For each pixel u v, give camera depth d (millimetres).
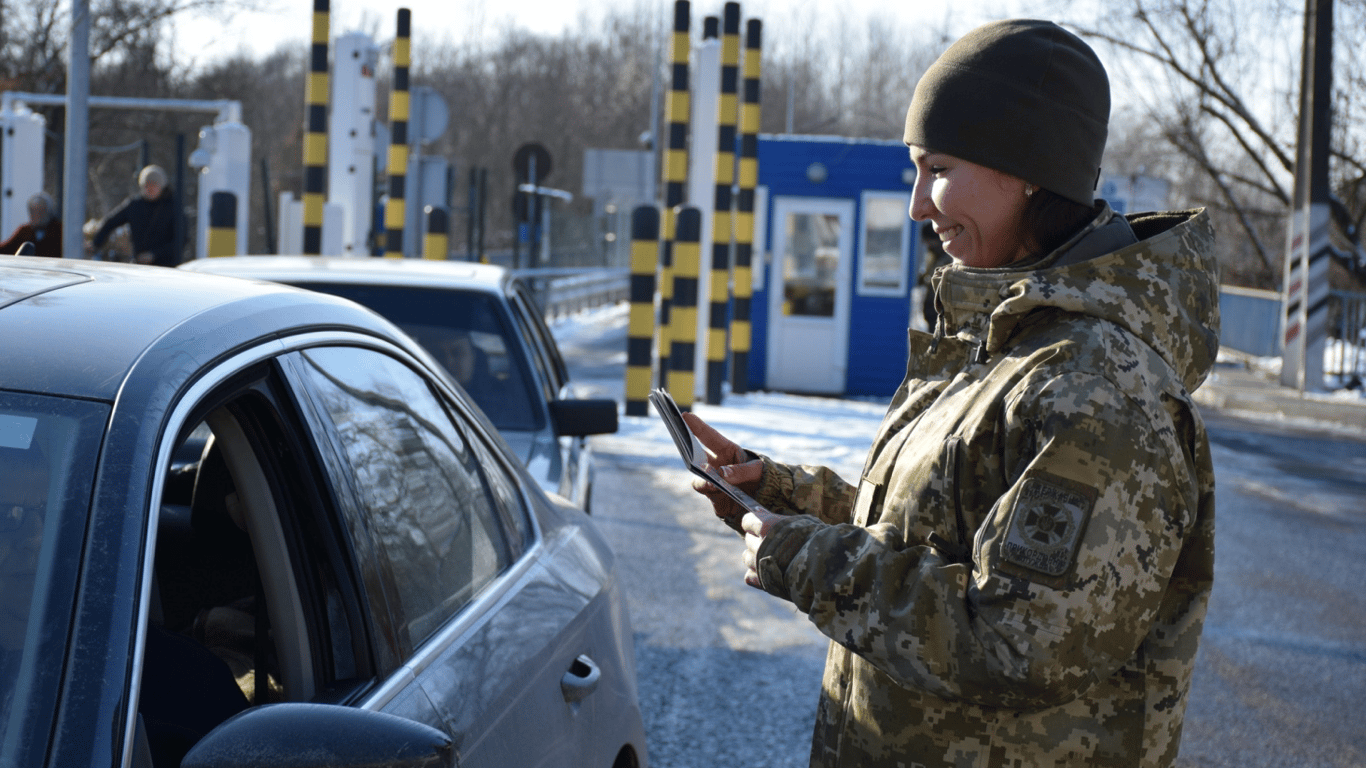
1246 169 24766
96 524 1348
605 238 33312
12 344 1504
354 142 15398
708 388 13234
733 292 14508
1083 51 1667
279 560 1772
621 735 2545
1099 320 1531
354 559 1793
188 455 2219
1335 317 19578
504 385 4922
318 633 1764
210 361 1597
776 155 15438
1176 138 22203
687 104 13516
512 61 78312
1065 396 1470
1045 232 1662
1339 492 9898
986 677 1450
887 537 1577
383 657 1773
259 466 1768
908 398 1725
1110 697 1573
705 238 13320
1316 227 17297
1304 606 6316
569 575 2547
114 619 1302
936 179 1715
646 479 8812
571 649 2328
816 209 15477
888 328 15594
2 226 15047
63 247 11203
